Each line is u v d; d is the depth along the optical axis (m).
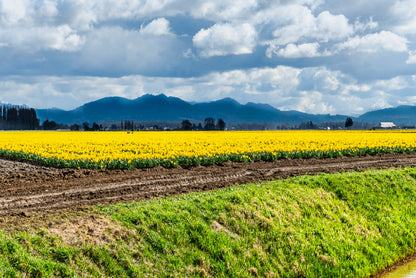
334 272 11.98
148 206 13.00
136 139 58.16
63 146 42.16
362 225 15.26
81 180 20.72
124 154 29.80
